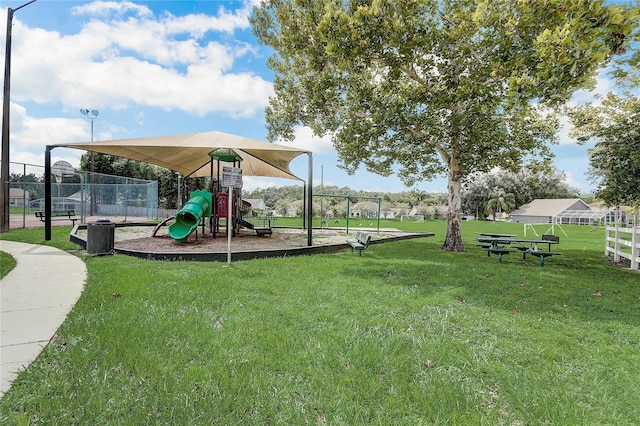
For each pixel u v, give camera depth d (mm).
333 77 11633
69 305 4074
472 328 3660
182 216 11070
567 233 25875
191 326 3371
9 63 12344
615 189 10055
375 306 4340
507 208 66812
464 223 44125
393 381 2434
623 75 4680
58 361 2605
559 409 2146
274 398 2195
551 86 5133
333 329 3490
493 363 2807
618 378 2607
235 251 8469
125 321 3445
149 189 22844
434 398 2221
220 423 1917
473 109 9328
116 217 24266
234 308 4074
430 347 3059
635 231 8406
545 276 6957
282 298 4625
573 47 4652
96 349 2783
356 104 11172
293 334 3271
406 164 14500
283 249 9109
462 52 8742
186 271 6301
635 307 4676
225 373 2443
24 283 5184
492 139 10906
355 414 2033
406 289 5344
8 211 12555
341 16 8383
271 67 15336
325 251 10234
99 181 34031
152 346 2885
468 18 8797
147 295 4473
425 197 77375
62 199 23578
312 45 10336
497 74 7066
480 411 2129
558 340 3352
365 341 3139
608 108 11273
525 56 6602
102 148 10602
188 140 10102
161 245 9977
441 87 9648
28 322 3471
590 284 6270
